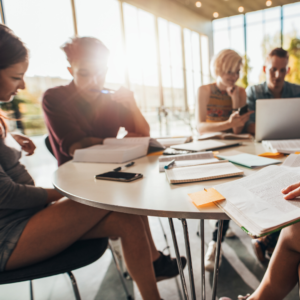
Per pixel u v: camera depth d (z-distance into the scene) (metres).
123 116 1.78
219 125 1.57
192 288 0.65
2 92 0.80
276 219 0.41
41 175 3.44
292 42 7.85
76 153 1.14
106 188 0.69
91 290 1.21
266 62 1.80
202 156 0.92
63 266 0.73
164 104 7.07
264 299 0.72
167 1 6.87
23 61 0.79
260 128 1.26
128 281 1.26
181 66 7.77
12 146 0.88
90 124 1.63
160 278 1.02
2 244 0.71
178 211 0.50
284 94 1.88
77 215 0.77
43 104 1.43
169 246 1.53
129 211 0.54
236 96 1.79
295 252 0.63
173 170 0.78
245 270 1.26
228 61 1.71
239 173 0.68
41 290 1.25
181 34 7.63
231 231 1.61
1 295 1.24
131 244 0.83
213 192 0.56
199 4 7.55
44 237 0.73
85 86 1.46
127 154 1.04
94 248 0.80
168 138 1.56
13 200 0.73
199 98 1.91
